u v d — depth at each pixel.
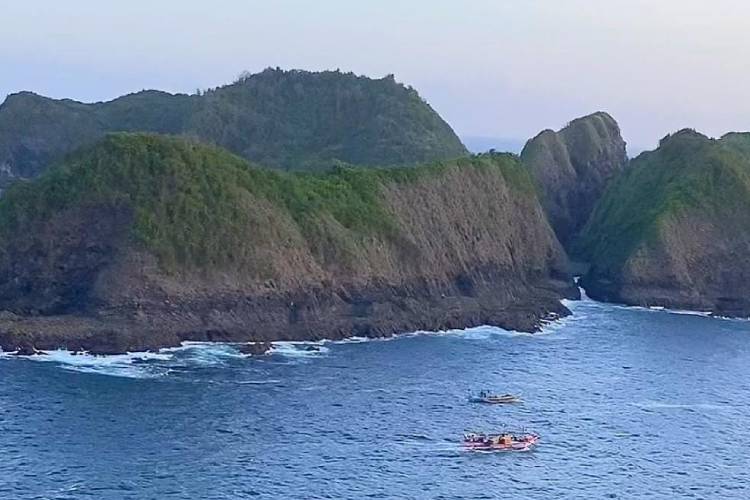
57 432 114.81
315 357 160.12
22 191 176.62
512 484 106.81
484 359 166.25
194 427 119.44
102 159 177.50
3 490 97.31
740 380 158.88
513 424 128.62
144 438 114.50
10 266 168.50
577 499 103.38
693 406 141.75
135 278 163.00
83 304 163.50
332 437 119.12
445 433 123.12
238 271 172.38
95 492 97.94
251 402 131.50
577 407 138.50
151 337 156.50
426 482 106.12
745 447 123.56
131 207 171.38
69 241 169.62
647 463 116.06
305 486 102.94
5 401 125.19
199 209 174.00
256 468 107.12
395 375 151.25
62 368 142.00
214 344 162.25
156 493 98.56
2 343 149.00
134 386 135.38
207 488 100.69
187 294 165.62
